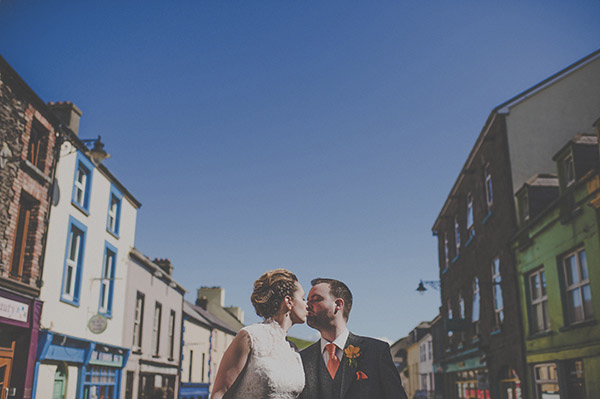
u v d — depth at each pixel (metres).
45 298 12.71
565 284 11.92
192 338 27.61
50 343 12.57
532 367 13.61
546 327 12.99
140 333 20.14
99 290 16.17
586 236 10.68
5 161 11.09
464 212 20.92
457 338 21.73
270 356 2.70
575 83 16.14
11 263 11.91
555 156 12.21
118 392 17.69
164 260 23.98
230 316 41.97
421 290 19.56
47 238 12.84
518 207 14.75
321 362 3.26
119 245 18.11
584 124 15.87
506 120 15.88
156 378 22.02
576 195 11.13
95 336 15.67
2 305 10.72
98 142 12.78
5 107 11.17
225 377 2.62
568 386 11.70
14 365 11.47
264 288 2.92
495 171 16.44
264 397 2.62
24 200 12.41
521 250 14.31
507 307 15.19
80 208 14.72
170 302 23.88
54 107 15.35
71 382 14.04
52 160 13.27
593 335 10.34
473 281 19.45
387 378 3.14
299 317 2.95
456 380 22.67
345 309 3.36
